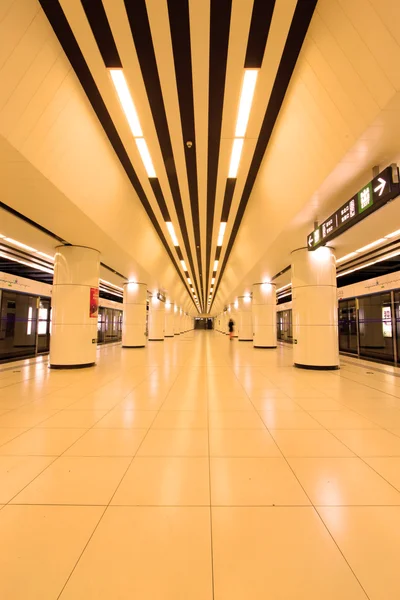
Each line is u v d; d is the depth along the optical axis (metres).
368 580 1.73
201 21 3.69
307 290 9.50
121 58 4.21
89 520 2.25
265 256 11.18
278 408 5.16
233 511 2.36
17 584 1.70
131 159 6.74
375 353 11.97
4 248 10.03
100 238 8.69
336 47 3.58
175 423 4.39
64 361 9.27
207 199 8.98
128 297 17.73
